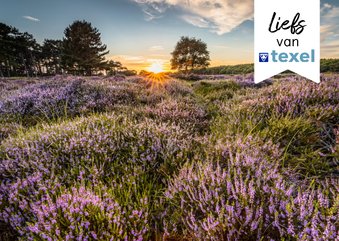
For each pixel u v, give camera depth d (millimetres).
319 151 3451
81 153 3215
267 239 1820
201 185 2332
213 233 1849
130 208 2209
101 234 1896
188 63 74688
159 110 5789
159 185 2783
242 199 2053
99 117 4730
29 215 2234
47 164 2875
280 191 2107
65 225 1966
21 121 5797
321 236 1651
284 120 4203
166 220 2197
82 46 65438
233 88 11867
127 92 8289
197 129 4781
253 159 2717
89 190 2381
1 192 2543
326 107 4480
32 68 77375
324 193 2387
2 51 56438
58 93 7133
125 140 3693
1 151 3469
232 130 4320
